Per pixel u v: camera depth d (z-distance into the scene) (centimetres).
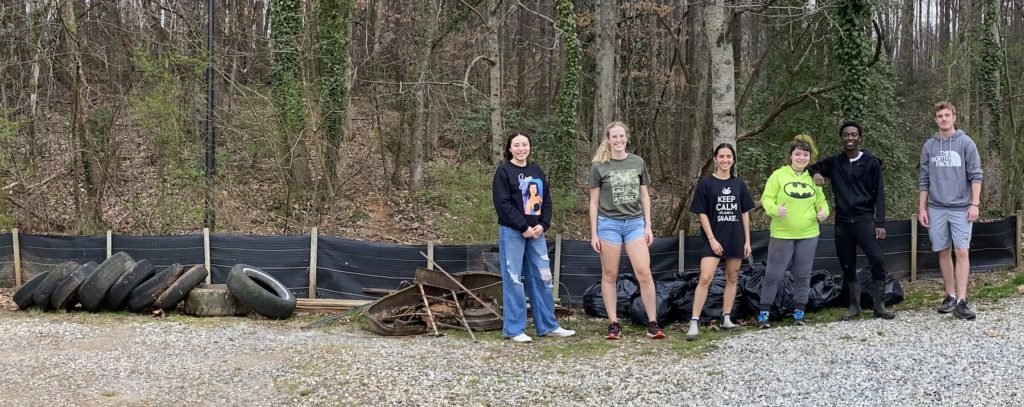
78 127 1145
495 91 1451
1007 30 2172
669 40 2489
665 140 2744
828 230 856
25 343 626
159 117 1093
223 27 1399
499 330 674
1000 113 1606
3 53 1292
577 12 2088
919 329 585
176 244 863
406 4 2038
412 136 1730
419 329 658
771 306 666
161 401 464
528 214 622
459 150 2014
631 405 438
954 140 622
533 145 1930
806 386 455
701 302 618
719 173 623
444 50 1958
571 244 824
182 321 725
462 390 475
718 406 429
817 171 661
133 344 621
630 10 1975
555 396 460
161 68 1098
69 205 1230
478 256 859
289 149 1194
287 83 1152
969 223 618
